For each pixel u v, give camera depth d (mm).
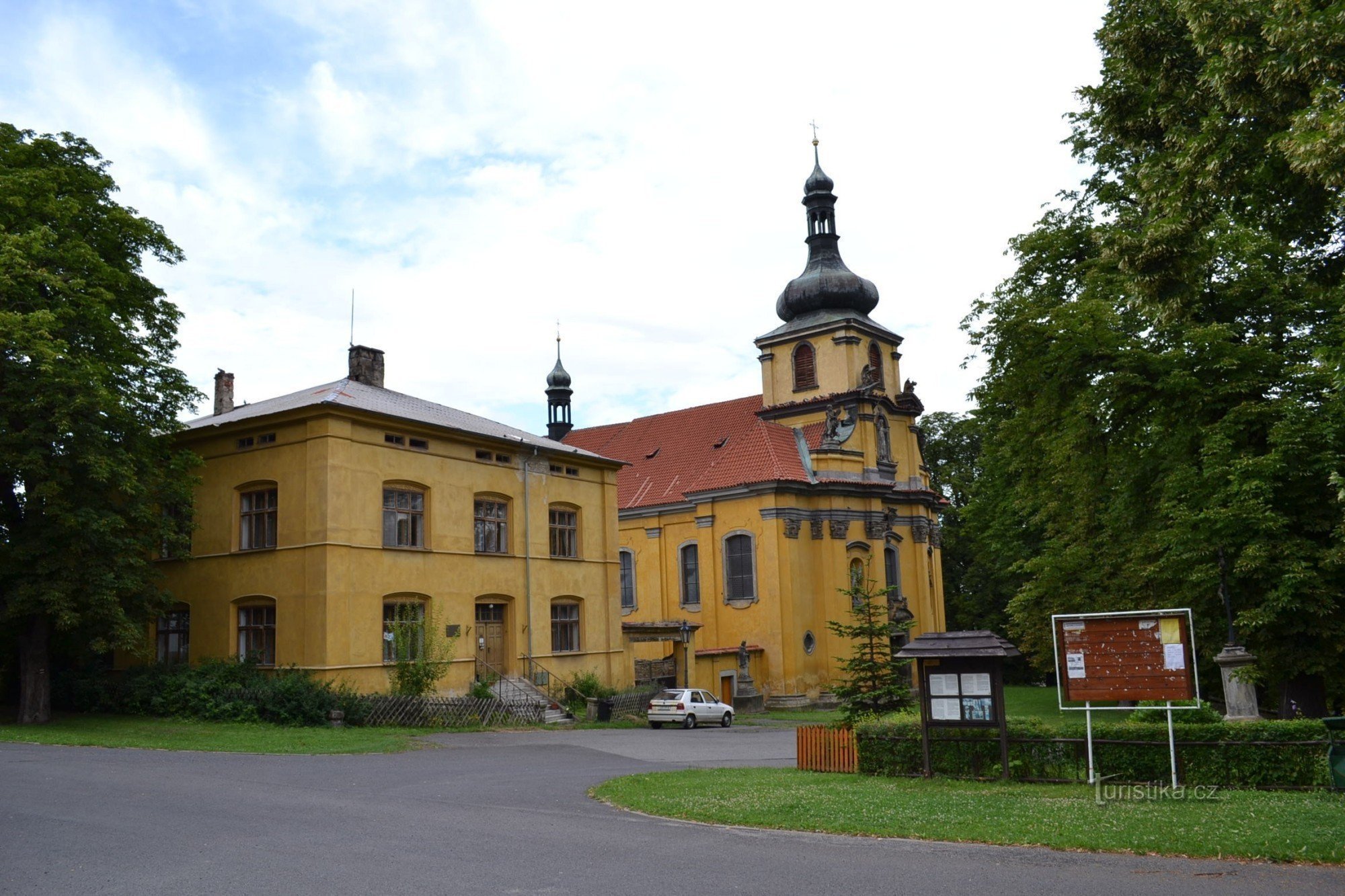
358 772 20016
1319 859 10656
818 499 53812
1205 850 11094
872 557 55188
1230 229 26312
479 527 37219
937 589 60250
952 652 17438
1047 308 28875
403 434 34469
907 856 11367
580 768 21516
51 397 26578
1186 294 18719
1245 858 10859
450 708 32219
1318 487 24078
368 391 37812
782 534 52062
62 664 34906
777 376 60125
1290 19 14812
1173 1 18500
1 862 11141
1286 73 15109
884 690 23547
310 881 10297
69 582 27391
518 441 38438
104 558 28234
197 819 13789
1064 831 12234
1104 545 32531
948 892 9695
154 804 15062
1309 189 16656
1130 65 19344
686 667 47719
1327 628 23844
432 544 34906
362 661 32062
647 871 10680
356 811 14758
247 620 33469
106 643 28109
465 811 14836
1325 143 13656
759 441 55062
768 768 21125
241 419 33188
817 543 53438
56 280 27656
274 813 14391
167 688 30875
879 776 18344
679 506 55688
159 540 31453
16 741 23656
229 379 42156
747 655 49969
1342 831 11602
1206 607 26094
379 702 30688
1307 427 23734
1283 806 13391
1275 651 24656
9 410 26875
